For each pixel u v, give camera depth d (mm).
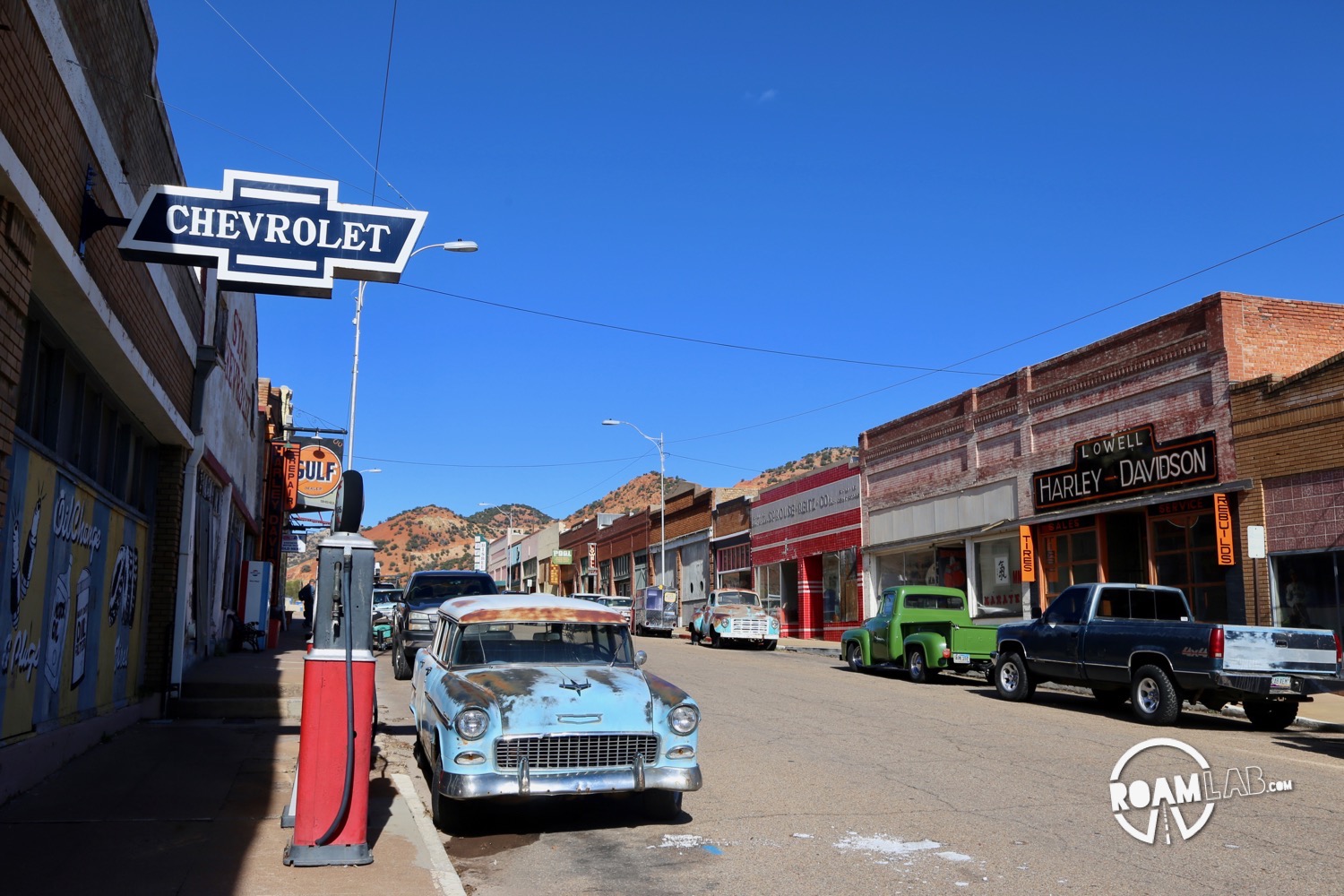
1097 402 23547
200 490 16125
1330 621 17797
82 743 9719
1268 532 19000
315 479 33969
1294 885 6383
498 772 7402
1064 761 10812
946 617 20953
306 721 6523
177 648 13164
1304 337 20609
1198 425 20688
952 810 8523
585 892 6316
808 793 9211
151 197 8203
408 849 6820
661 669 21391
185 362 13016
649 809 8188
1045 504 25000
